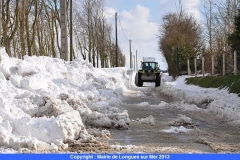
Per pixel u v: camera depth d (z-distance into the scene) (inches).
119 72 1355.8
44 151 246.2
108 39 1955.0
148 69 1098.1
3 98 309.9
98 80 689.6
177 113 463.5
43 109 326.6
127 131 339.0
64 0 688.4
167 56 1888.5
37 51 1080.8
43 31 1214.9
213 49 1090.1
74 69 655.8
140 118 422.0
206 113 460.4
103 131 320.2
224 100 521.0
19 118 287.9
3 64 445.4
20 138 258.2
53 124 275.4
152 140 297.4
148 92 856.9
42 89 423.5
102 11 1601.9
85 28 1483.8
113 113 402.3
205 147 271.4
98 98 511.5
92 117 356.5
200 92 668.1
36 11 855.7
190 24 1692.9
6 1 734.5
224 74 746.2
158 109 506.6
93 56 1520.7
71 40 965.2
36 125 275.4
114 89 701.3
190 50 1460.4
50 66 583.8
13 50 943.7
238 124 371.6
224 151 255.1
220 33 1003.3
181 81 1113.4
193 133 327.6
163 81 1214.9
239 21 713.0
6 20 721.6
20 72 457.1
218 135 317.7
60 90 483.2
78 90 546.3
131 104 576.4
